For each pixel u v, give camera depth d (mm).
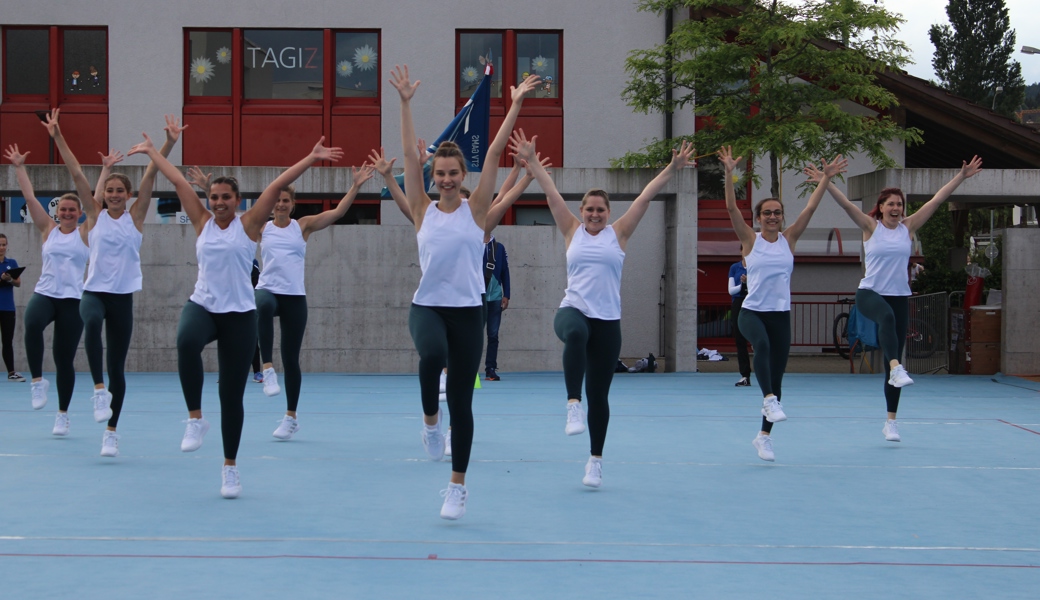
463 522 5426
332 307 15219
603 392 6324
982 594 4223
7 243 14422
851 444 8500
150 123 19828
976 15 54594
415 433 8797
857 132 15836
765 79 16062
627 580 4355
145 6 19750
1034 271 15133
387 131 20000
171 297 15148
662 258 20266
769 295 7668
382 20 19984
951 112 20578
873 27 15672
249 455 7523
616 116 20312
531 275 15273
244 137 19891
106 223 7527
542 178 6410
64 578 4281
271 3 19844
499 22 20109
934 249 30359
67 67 19953
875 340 15594
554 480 6707
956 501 6168
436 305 5316
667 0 17188
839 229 21547
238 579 4285
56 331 8172
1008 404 11648
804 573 4512
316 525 5293
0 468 6887
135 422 9289
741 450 8117
